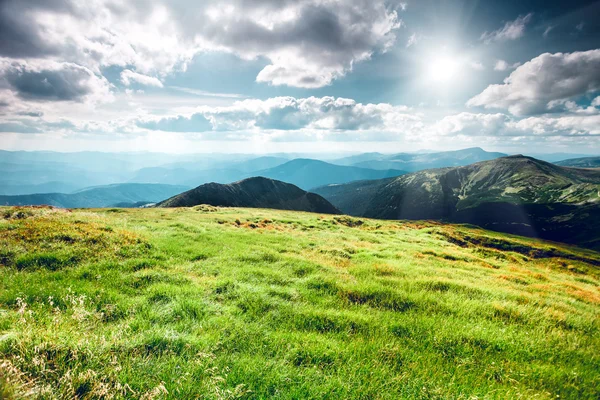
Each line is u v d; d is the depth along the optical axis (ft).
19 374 12.78
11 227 45.96
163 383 14.15
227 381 15.84
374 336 24.00
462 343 24.32
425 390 17.03
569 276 90.22
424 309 31.78
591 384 20.72
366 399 16.01
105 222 62.75
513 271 74.18
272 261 49.16
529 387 19.45
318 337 22.49
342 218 157.89
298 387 16.06
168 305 25.40
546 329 30.12
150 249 47.26
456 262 73.36
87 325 20.11
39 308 22.06
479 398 16.94
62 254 37.91
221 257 47.70
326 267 47.03
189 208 164.66
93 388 13.26
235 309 26.37
